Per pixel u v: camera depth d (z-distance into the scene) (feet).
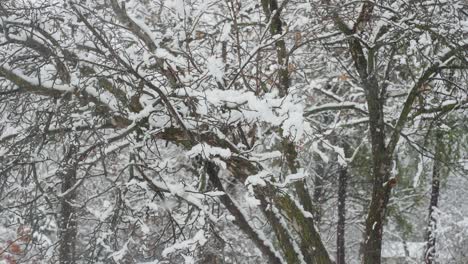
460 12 31.37
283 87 28.04
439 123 35.19
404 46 31.17
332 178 53.42
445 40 27.71
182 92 22.40
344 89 45.93
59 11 24.49
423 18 28.50
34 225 24.80
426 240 58.34
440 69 30.45
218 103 21.39
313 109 33.63
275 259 28.04
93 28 21.45
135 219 23.41
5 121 24.38
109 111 23.27
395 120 36.11
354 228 64.13
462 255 56.13
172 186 22.99
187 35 26.58
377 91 31.63
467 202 68.49
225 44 28.58
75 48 22.58
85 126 24.02
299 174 23.08
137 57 25.21
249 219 29.30
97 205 34.81
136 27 23.99
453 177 68.85
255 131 27.81
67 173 23.66
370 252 30.86
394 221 55.42
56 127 24.41
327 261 27.55
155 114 23.71
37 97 26.66
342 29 30.66
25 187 24.49
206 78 23.73
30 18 23.36
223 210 28.91
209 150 21.47
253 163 25.70
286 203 27.61
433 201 54.24
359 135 48.06
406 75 37.55
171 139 24.73
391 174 34.35
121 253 22.72
